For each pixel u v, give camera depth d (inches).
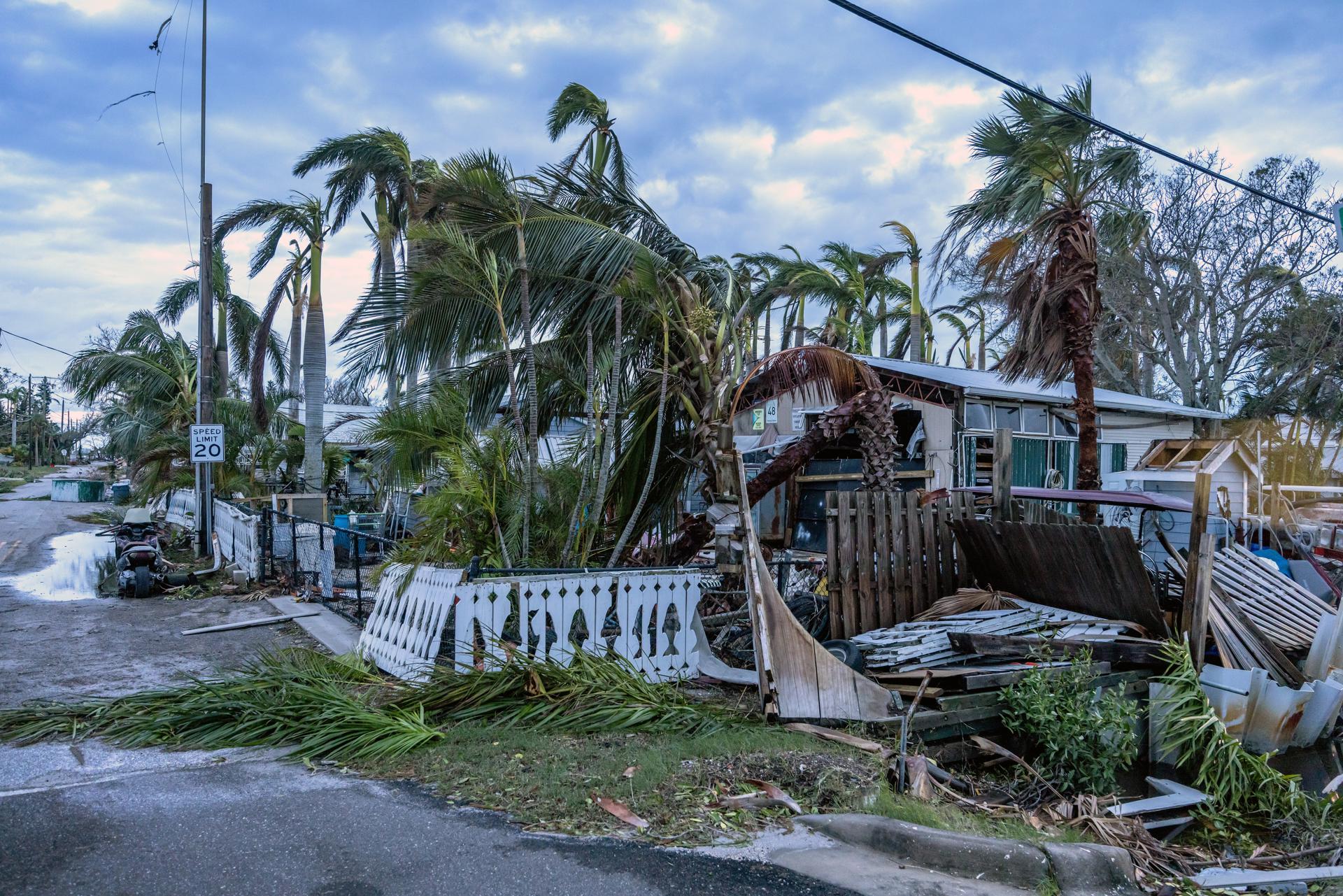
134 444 952.3
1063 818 215.3
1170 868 194.9
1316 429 915.4
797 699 251.3
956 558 349.4
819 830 174.9
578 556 340.2
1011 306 479.8
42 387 3846.0
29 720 232.8
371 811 174.6
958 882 156.0
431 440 335.9
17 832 161.2
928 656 280.5
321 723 221.6
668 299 342.0
